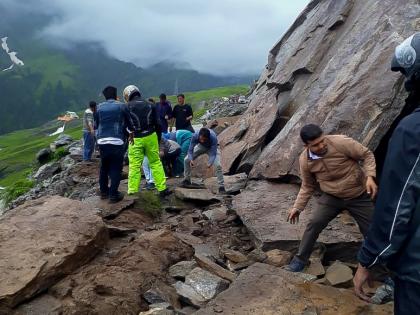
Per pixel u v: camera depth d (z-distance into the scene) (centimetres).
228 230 844
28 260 617
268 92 1412
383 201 298
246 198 888
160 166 1058
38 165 2477
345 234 711
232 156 1252
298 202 606
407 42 322
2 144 14012
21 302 571
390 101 825
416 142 289
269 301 522
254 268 587
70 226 705
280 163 952
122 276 622
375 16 1039
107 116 955
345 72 962
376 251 304
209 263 663
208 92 12125
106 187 1002
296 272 623
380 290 555
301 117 995
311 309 508
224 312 505
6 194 1995
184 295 590
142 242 725
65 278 627
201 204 1014
